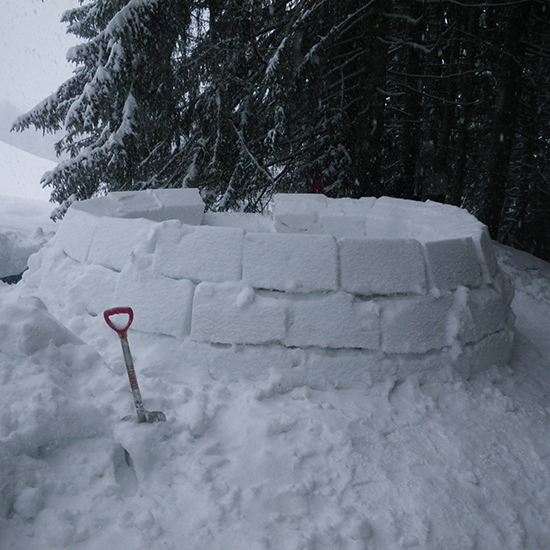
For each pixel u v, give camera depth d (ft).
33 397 8.10
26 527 6.73
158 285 11.50
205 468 8.12
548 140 55.16
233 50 31.96
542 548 7.55
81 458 7.84
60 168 33.86
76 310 12.46
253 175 32.55
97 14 33.17
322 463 8.69
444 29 39.55
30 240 20.99
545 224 59.98
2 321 9.15
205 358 10.95
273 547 6.98
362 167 31.24
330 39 28.43
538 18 41.75
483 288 12.93
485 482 8.68
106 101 29.76
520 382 12.71
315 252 11.22
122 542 6.77
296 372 10.82
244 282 11.16
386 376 11.13
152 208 16.72
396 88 44.16
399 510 7.84
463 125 46.83
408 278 11.43
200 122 34.04
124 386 9.45
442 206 17.24
